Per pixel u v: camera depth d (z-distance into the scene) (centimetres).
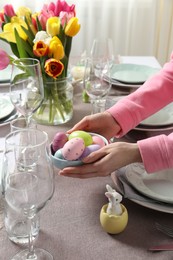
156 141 73
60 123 102
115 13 221
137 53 235
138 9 222
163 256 58
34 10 212
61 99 99
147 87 96
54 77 90
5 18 99
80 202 71
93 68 100
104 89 101
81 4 216
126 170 75
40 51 90
